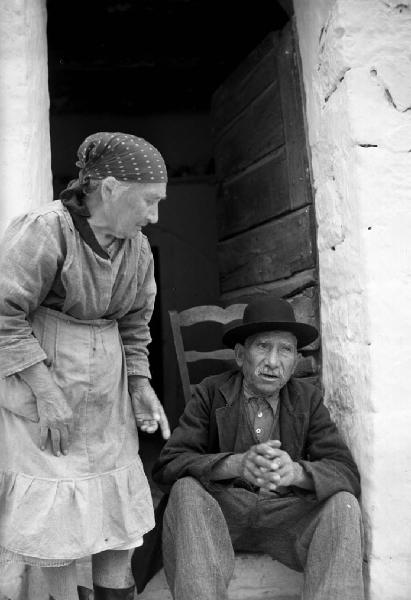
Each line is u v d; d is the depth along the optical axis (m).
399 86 2.61
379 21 2.62
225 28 3.82
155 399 2.21
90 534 1.99
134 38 4.01
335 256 2.83
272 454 2.30
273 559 2.66
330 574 2.25
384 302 2.56
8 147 2.54
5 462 2.02
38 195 2.63
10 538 1.96
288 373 2.54
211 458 2.40
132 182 1.91
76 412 2.01
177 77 5.02
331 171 2.83
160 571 2.64
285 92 3.30
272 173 3.52
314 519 2.38
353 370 2.69
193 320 3.27
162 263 6.06
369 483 2.55
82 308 2.00
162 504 2.55
